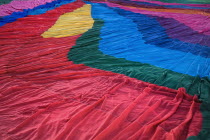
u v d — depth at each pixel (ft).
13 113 6.94
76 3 22.57
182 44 13.34
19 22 15.67
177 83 8.66
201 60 11.00
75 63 10.48
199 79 9.02
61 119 6.65
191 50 12.42
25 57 10.73
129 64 10.41
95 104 7.30
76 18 17.67
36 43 12.64
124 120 6.60
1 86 8.30
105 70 9.83
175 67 10.23
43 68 9.81
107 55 11.45
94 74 9.36
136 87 8.52
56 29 15.08
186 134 6.11
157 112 7.07
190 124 6.51
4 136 6.02
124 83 8.71
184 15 20.34
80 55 11.32
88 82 8.82
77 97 7.83
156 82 8.75
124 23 17.04
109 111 7.06
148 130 6.14
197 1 27.96
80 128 6.31
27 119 6.61
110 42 13.30
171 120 6.69
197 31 15.99
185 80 8.90
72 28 15.43
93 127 6.38
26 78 8.93
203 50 12.42
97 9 20.63
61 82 8.79
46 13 18.16
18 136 6.04
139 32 15.29
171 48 12.67
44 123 6.48
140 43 13.30
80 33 14.51
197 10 22.75
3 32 13.61
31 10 18.42
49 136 6.06
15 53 11.18
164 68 10.09
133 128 6.29
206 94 7.95
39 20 16.52
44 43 12.67
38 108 7.18
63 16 18.10
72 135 6.03
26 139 5.96
